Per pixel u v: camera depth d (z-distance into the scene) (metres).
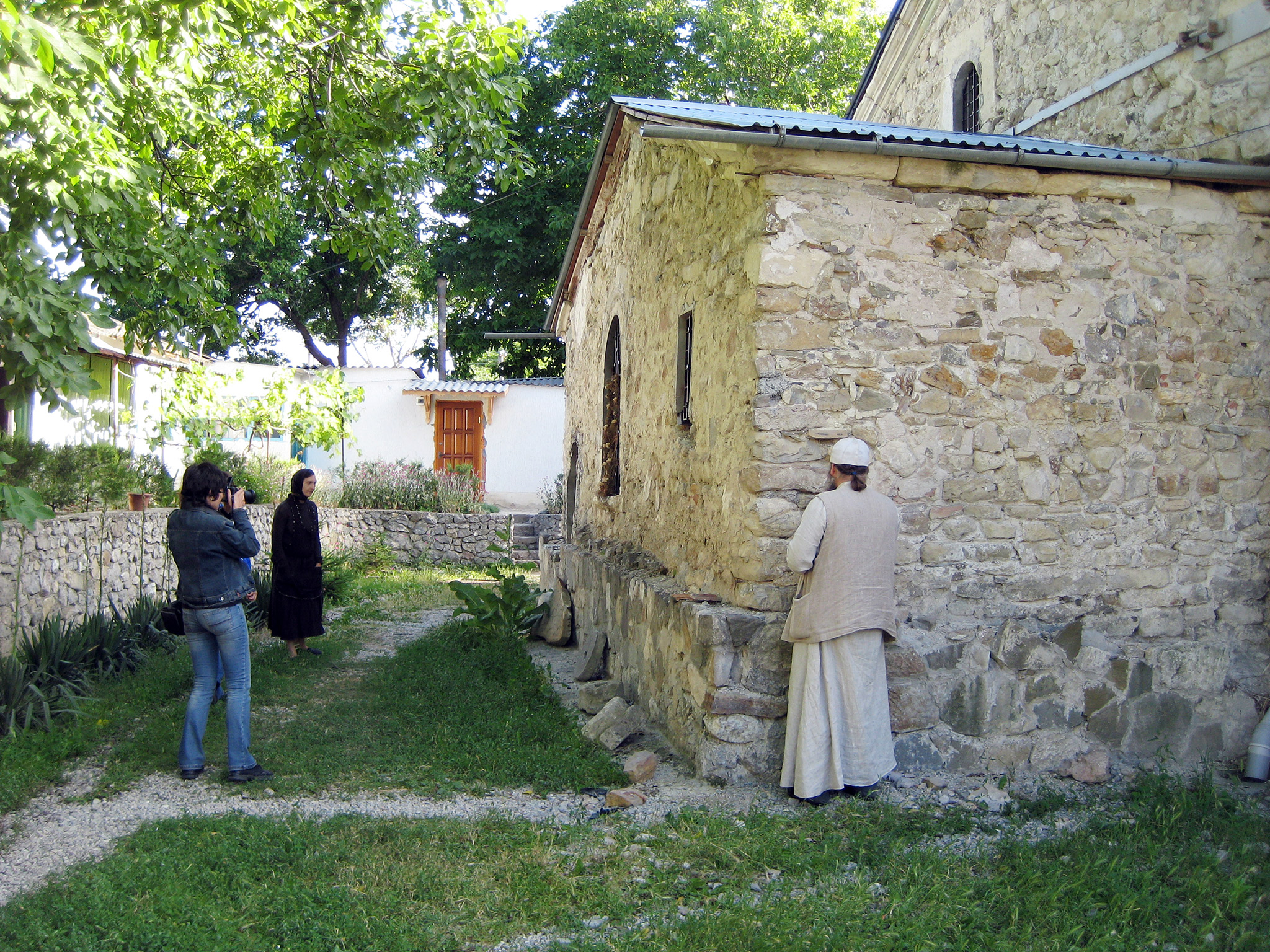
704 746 4.62
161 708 6.08
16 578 6.36
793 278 4.64
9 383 4.26
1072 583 4.93
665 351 6.51
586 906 3.30
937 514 4.80
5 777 4.54
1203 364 5.10
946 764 4.72
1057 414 4.94
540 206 21.41
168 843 3.76
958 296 4.84
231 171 8.34
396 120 7.14
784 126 4.41
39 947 2.87
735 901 3.33
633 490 7.54
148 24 4.77
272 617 7.85
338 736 5.44
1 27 3.23
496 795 4.57
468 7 6.96
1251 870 3.57
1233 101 5.33
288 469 15.01
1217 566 5.09
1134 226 5.04
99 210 4.66
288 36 6.66
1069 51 6.94
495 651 7.92
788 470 4.63
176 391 12.20
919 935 3.01
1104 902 3.33
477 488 18.83
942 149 4.53
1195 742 4.98
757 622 4.57
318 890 3.29
